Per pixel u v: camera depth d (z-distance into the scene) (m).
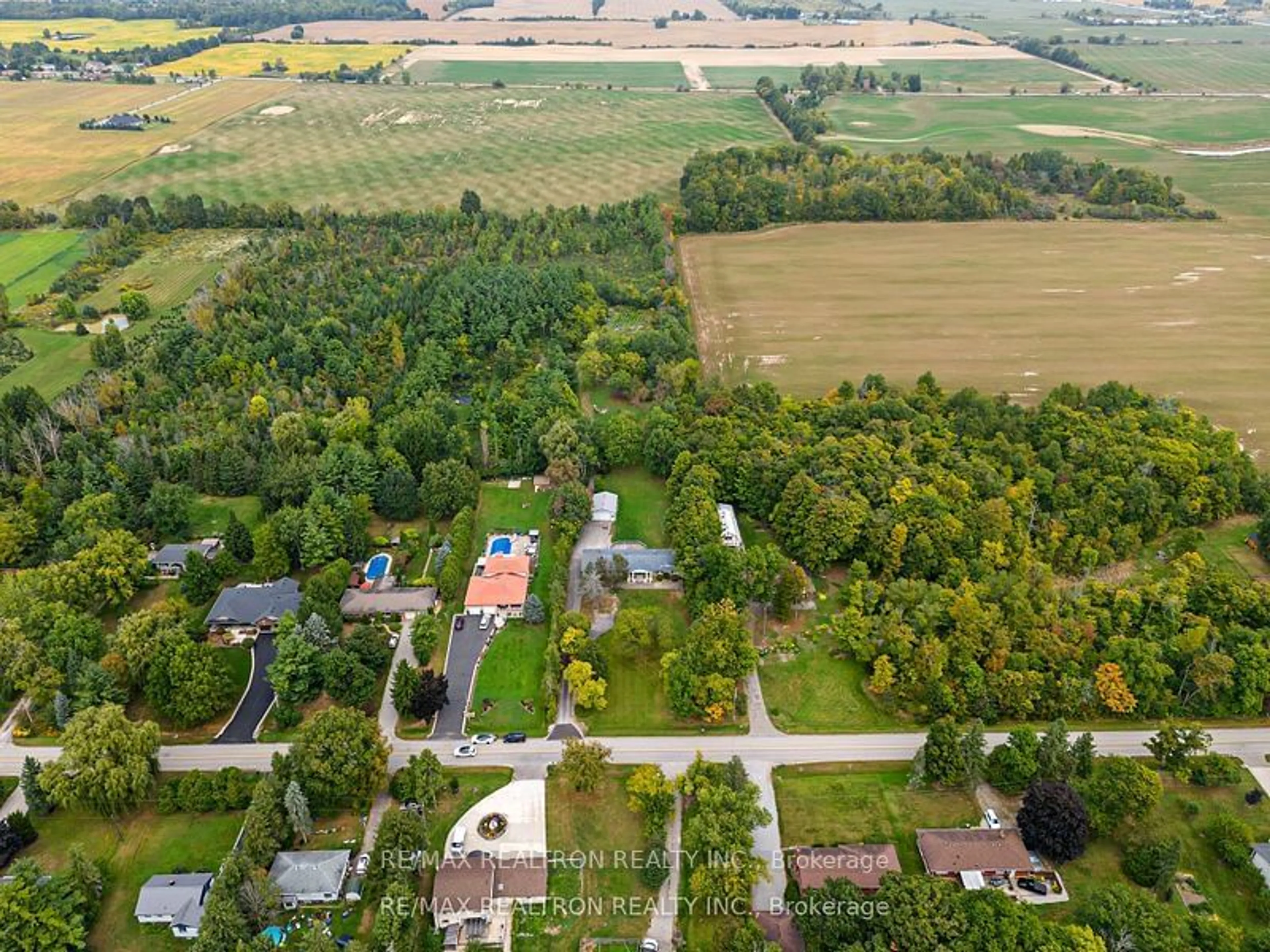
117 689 127.31
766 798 117.38
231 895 98.75
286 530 156.38
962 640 133.62
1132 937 94.00
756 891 106.19
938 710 128.62
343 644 136.75
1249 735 127.81
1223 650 134.75
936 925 93.56
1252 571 159.12
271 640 143.62
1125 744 126.56
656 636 140.25
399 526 171.88
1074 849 107.19
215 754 123.31
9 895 96.12
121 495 166.62
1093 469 172.00
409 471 177.38
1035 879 106.25
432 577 156.12
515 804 116.56
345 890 105.00
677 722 129.50
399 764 121.94
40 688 125.50
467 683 136.00
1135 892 101.00
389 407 197.88
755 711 131.50
